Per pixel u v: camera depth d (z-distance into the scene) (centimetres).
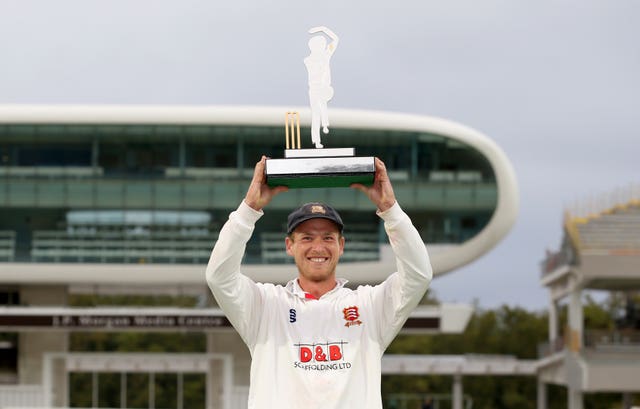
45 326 4162
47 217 4250
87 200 4234
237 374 4406
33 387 4253
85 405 7512
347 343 693
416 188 4253
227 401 4269
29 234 4244
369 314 703
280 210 4281
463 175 4262
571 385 4316
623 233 4322
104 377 7556
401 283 688
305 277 708
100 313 4188
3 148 4212
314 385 681
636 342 4353
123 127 4212
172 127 4222
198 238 4275
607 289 4791
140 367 4525
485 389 7212
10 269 4222
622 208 4431
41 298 4497
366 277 4250
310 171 668
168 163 4262
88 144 4231
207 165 4262
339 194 4278
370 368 693
